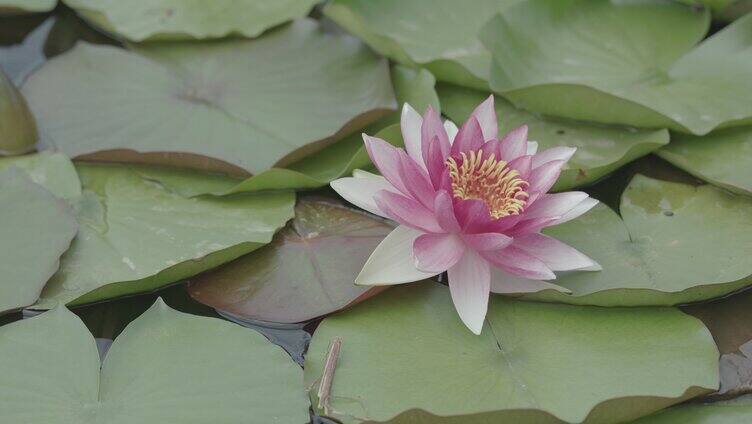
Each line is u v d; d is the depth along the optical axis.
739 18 1.31
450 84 1.27
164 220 1.18
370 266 1.13
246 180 1.18
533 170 1.14
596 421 1.09
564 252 1.13
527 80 1.26
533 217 1.13
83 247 1.16
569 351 1.12
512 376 1.11
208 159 1.19
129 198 1.19
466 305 1.12
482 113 1.17
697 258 1.15
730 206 1.18
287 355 1.11
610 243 1.16
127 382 1.10
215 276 1.16
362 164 1.20
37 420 1.08
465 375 1.11
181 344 1.11
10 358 1.10
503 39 1.27
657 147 1.21
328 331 1.13
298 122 1.24
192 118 1.23
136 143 1.21
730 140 1.22
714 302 1.15
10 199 1.17
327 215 1.19
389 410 1.09
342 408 1.09
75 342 1.11
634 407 1.09
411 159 1.13
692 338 1.12
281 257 1.16
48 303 1.13
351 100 1.25
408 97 1.25
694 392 1.09
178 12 1.31
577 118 1.24
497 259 1.12
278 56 1.29
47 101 1.24
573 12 1.30
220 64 1.28
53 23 1.33
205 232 1.17
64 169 1.20
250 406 1.09
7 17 1.33
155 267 1.15
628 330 1.13
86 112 1.24
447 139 1.15
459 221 1.12
